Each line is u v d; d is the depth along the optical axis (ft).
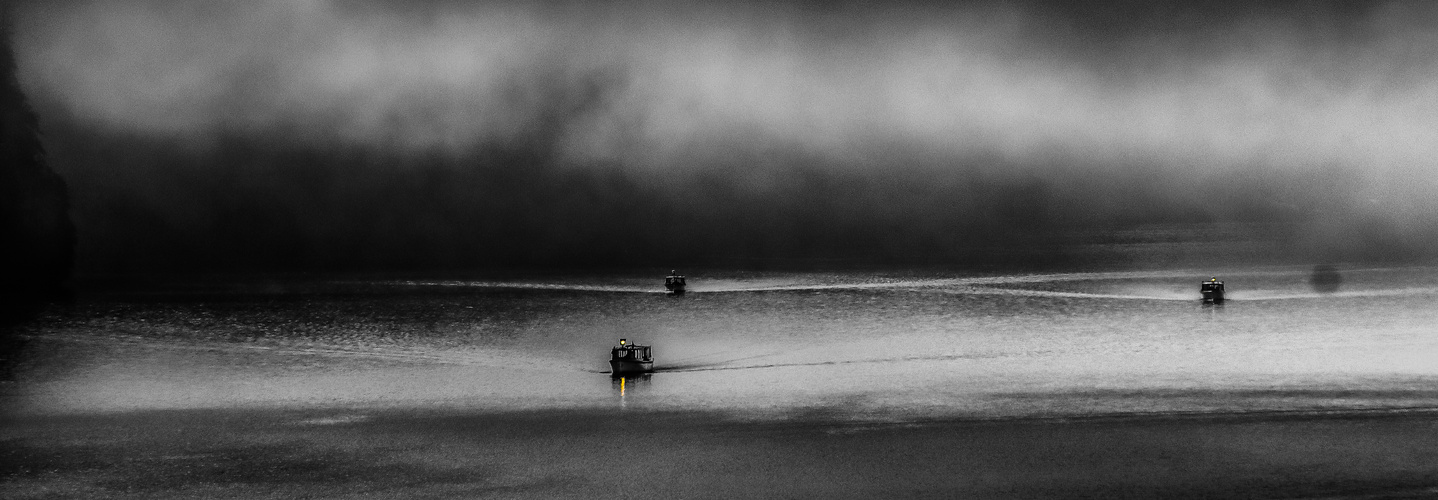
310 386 229.86
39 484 149.18
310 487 146.61
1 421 190.39
